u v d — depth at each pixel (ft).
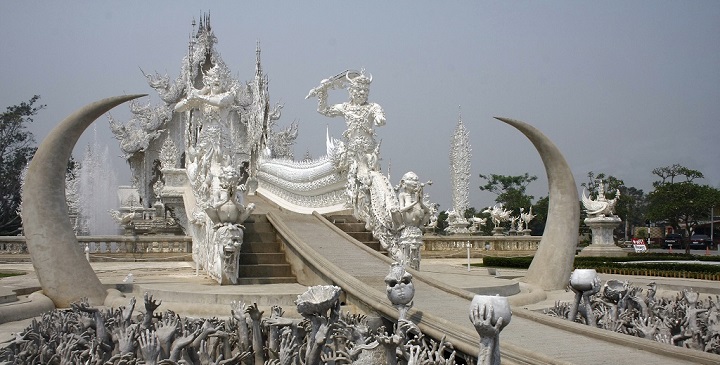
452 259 98.94
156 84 134.10
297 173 77.41
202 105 77.00
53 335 32.14
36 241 48.01
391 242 55.01
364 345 28.50
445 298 40.91
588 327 33.37
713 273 68.54
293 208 78.38
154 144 137.08
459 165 125.18
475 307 24.43
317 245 54.29
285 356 30.07
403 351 27.68
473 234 124.36
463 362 32.68
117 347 32.42
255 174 107.34
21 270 75.87
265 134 116.67
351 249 53.78
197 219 64.69
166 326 30.73
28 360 29.22
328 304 29.89
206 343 31.76
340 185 67.72
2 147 159.12
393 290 33.32
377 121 63.62
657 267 74.54
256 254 56.44
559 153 55.16
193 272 69.92
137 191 139.03
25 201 48.39
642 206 228.63
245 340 32.68
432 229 120.67
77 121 49.11
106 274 68.49
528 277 55.98
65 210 49.24
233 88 99.25
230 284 51.26
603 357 28.66
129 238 86.69
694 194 159.74
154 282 54.65
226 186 51.83
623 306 41.70
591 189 196.75
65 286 47.67
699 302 45.52
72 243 48.75
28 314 42.98
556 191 55.93
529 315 36.68
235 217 51.80
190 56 127.85
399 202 53.88
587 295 38.91
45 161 48.78
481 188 212.23
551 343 31.17
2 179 156.66
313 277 49.98
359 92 64.49
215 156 65.36
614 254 99.09
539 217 198.80
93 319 33.17
